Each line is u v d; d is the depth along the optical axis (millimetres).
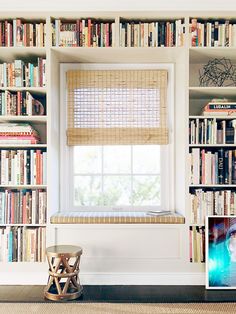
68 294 2668
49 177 3029
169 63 3447
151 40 3039
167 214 3137
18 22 3025
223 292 2834
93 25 3041
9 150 3123
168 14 2992
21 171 3049
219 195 3021
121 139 3404
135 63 3451
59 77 3439
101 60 3369
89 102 3424
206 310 2473
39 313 2416
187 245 2998
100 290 2875
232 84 3361
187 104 3010
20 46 3014
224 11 2959
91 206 3475
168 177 3443
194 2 2920
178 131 3291
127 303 2604
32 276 3018
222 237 2936
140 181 3520
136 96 3422
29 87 3033
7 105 3061
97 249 3018
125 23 3078
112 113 3414
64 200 3426
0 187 3236
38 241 3023
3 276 3023
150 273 3018
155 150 3516
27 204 3029
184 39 3012
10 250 3020
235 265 2910
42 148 3295
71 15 3014
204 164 3027
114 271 3021
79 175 3512
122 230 3021
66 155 3447
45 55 3205
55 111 3246
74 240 3018
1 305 2559
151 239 3020
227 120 3182
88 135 3406
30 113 3070
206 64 3420
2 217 3027
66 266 2656
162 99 3406
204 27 3023
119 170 3531
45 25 3023
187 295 2764
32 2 2916
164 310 2473
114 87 3416
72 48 3035
